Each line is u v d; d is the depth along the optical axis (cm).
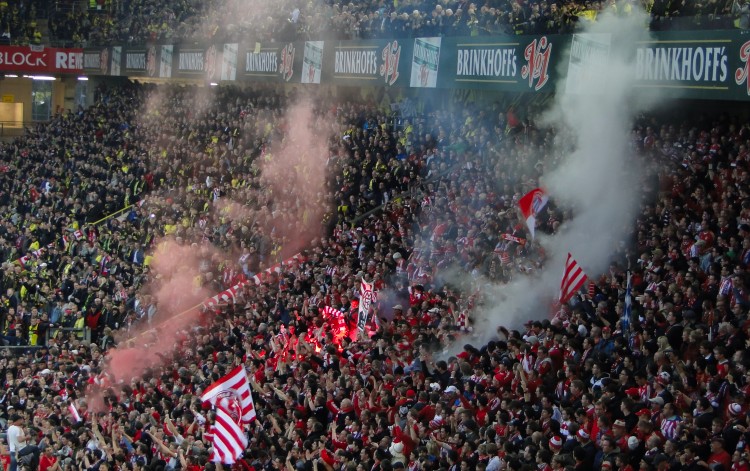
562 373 1507
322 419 1731
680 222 1803
